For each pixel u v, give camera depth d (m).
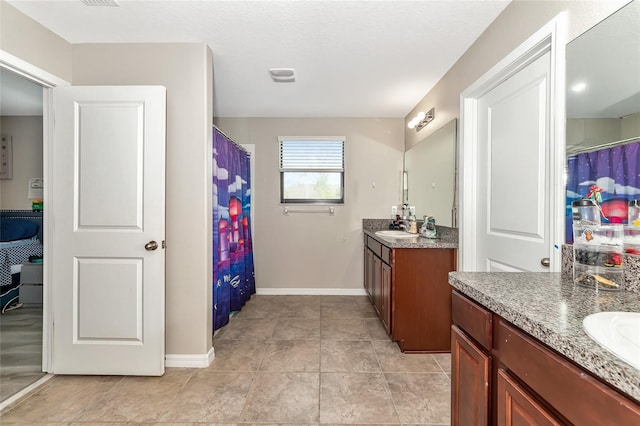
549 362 0.67
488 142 1.93
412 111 3.43
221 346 2.34
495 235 1.85
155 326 1.91
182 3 1.63
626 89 1.01
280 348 2.31
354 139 3.75
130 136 1.90
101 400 1.68
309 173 3.79
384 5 1.64
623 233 0.98
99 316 1.92
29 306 3.35
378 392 1.75
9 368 2.03
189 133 2.03
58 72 1.94
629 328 0.70
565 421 0.63
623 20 1.02
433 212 2.75
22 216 3.89
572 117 1.22
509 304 0.82
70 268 1.92
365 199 3.75
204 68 2.02
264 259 3.76
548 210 1.38
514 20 1.58
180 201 2.04
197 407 1.62
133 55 2.03
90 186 1.92
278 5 1.65
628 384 0.49
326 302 3.44
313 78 2.60
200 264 2.04
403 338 2.26
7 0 1.58
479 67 1.93
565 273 1.20
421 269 2.27
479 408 0.95
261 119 3.72
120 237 1.91
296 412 1.58
